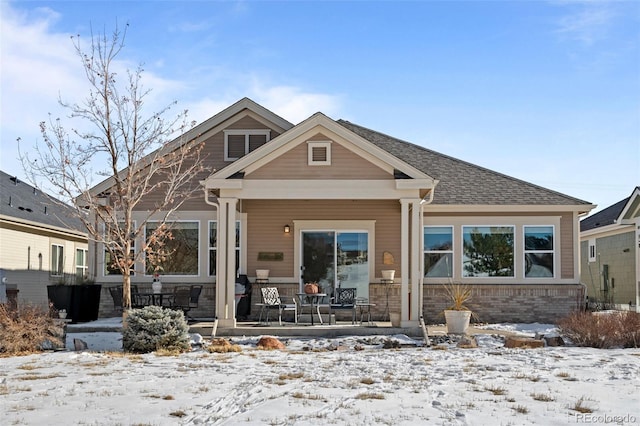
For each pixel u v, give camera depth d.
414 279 15.88
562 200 19.31
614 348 13.66
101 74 16.50
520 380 9.80
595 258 27.61
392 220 19.17
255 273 18.95
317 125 15.98
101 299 18.95
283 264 19.02
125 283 14.95
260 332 15.58
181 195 17.38
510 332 16.38
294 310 18.23
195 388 9.09
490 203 19.22
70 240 26.41
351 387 9.20
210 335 15.60
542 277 19.30
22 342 12.95
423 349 13.59
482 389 9.06
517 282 19.23
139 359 12.08
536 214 19.39
